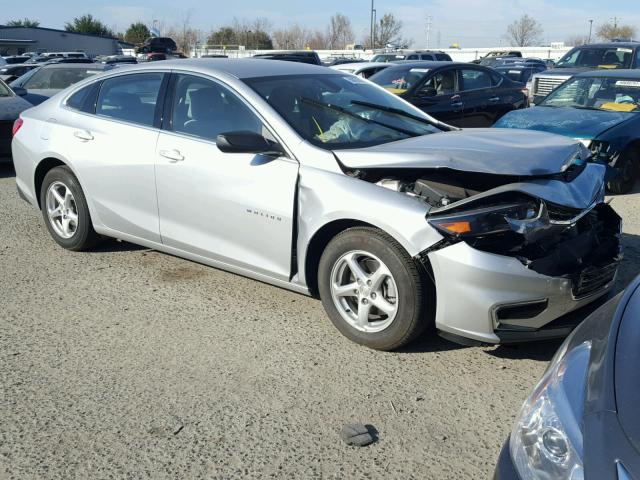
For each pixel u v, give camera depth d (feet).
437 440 10.02
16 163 19.39
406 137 14.56
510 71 76.18
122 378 11.91
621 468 5.48
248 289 16.01
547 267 11.28
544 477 6.07
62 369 12.25
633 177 26.00
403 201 11.85
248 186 13.84
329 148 13.38
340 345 13.06
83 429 10.39
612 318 7.40
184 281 16.56
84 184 17.29
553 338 11.55
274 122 13.79
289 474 9.30
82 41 203.62
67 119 17.74
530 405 6.80
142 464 9.54
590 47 45.52
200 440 10.08
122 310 14.87
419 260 11.59
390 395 11.26
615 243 13.09
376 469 9.38
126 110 16.58
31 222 21.94
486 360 12.40
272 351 12.87
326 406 10.95
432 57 84.94
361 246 12.25
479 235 11.23
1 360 12.58
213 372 12.10
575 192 12.26
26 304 15.21
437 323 11.76
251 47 199.11
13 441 10.09
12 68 76.02
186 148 14.96
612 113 26.03
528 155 12.37
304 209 13.02
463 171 11.96
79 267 17.56
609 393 6.21
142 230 16.33
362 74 42.27
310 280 13.61
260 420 10.58
